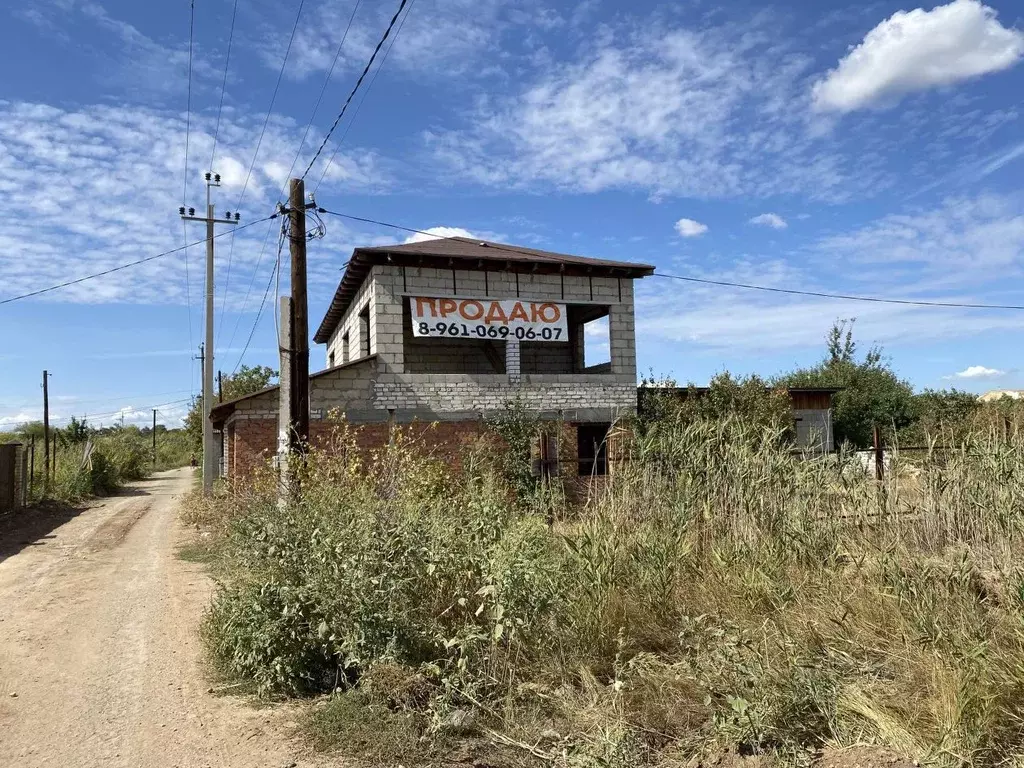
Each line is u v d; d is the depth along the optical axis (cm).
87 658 594
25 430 5084
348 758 396
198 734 434
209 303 2152
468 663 473
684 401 1630
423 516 630
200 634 622
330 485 780
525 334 1522
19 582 930
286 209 1089
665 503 725
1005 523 637
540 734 418
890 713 398
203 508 1534
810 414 1802
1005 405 1338
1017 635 412
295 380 1049
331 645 505
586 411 1550
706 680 432
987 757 359
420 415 1432
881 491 736
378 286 1434
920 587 478
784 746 384
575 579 546
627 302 1606
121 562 1075
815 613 519
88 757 406
